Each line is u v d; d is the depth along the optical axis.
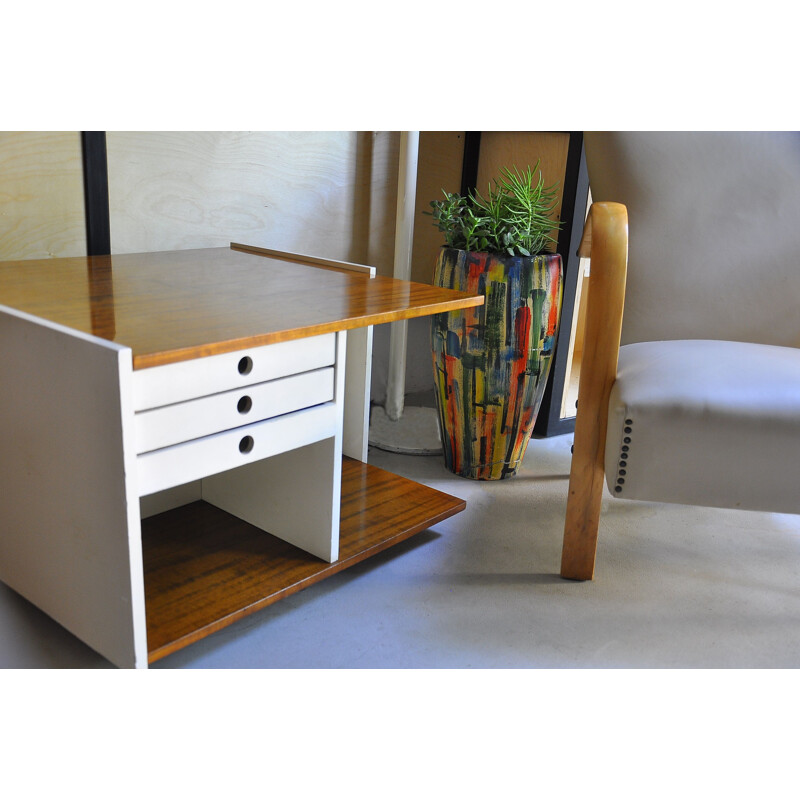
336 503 1.37
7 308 1.11
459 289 1.81
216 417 1.10
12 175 1.47
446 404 1.92
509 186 1.93
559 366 2.20
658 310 1.62
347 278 1.49
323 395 1.27
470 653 1.29
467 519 1.75
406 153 2.04
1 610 1.30
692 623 1.41
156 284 1.34
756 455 1.25
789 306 1.61
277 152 1.87
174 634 1.18
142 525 1.51
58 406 1.06
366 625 1.36
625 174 1.56
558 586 1.51
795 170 1.59
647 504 1.88
